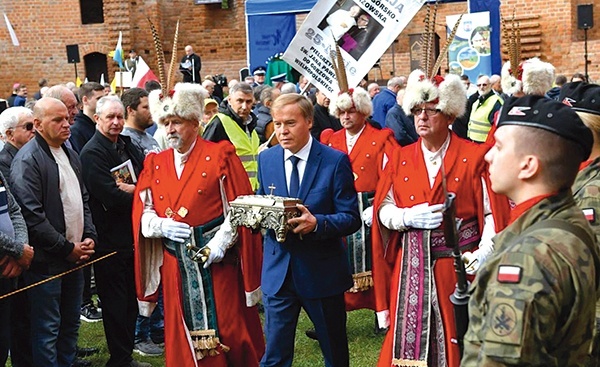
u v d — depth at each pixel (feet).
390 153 16.71
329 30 21.86
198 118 17.61
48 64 74.59
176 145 17.52
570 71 61.62
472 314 8.61
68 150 19.35
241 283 18.12
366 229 22.45
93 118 24.23
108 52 73.87
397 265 16.29
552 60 61.98
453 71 50.93
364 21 21.74
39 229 18.07
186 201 17.53
